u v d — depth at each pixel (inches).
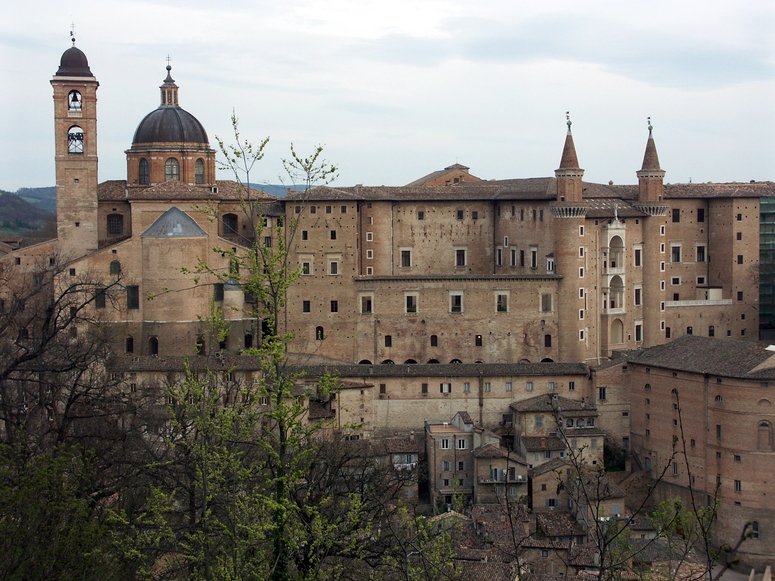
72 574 1851.6
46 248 6141.7
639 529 4210.1
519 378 5565.9
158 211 5910.4
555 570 3833.7
